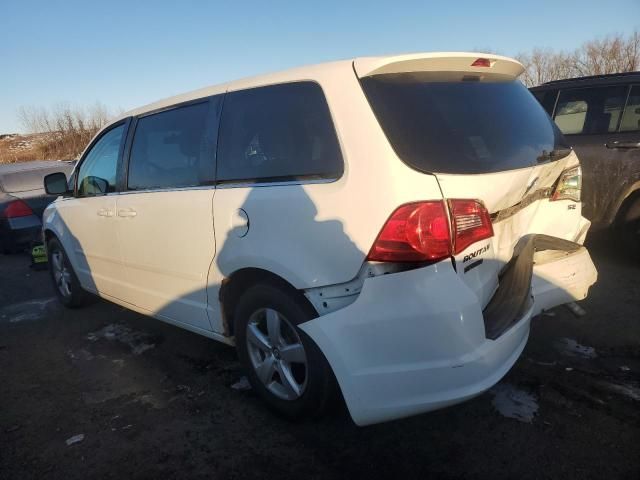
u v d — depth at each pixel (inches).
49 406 123.0
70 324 179.3
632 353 127.3
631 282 175.6
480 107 100.1
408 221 81.4
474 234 86.7
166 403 120.3
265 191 101.2
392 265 83.0
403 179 83.0
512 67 112.5
